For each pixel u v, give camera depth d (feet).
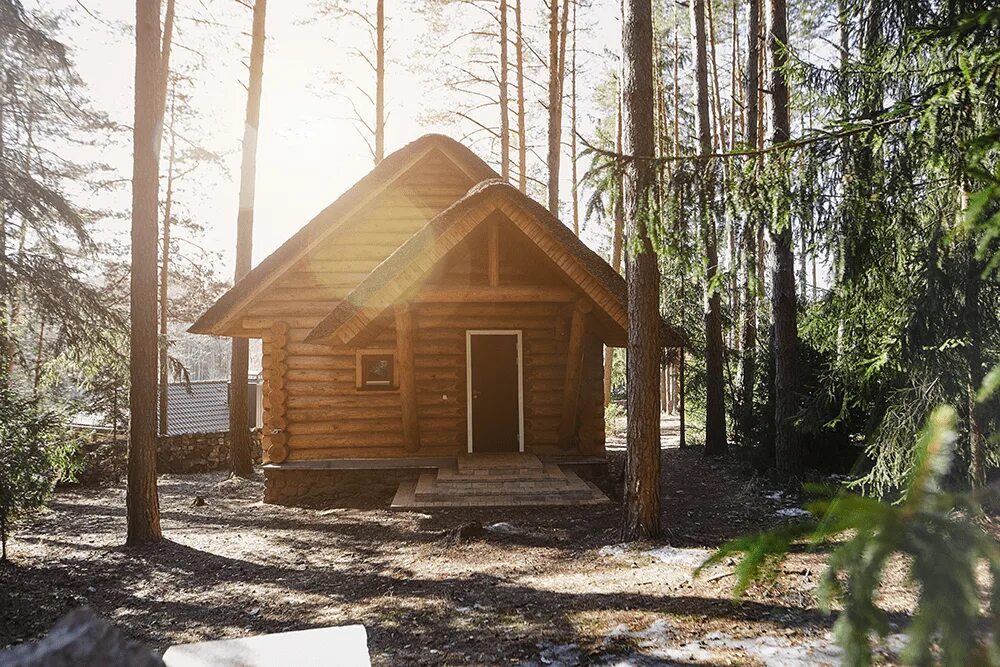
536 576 22.20
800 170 14.76
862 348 22.07
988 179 4.49
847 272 16.05
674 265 20.26
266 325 39.99
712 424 50.85
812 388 36.83
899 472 19.45
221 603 21.63
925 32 12.64
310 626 19.11
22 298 34.68
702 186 17.57
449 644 16.76
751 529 26.94
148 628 19.44
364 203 40.32
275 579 24.16
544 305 39.83
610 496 37.76
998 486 3.31
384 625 18.65
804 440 36.73
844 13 21.54
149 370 29.84
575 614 17.88
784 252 35.81
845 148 13.96
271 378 39.75
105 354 38.50
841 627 3.22
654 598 18.33
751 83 46.01
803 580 17.80
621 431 76.79
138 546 29.09
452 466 38.45
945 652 2.88
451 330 40.50
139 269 29.53
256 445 63.16
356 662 7.38
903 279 18.76
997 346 17.31
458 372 40.37
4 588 23.39
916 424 19.24
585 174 19.77
